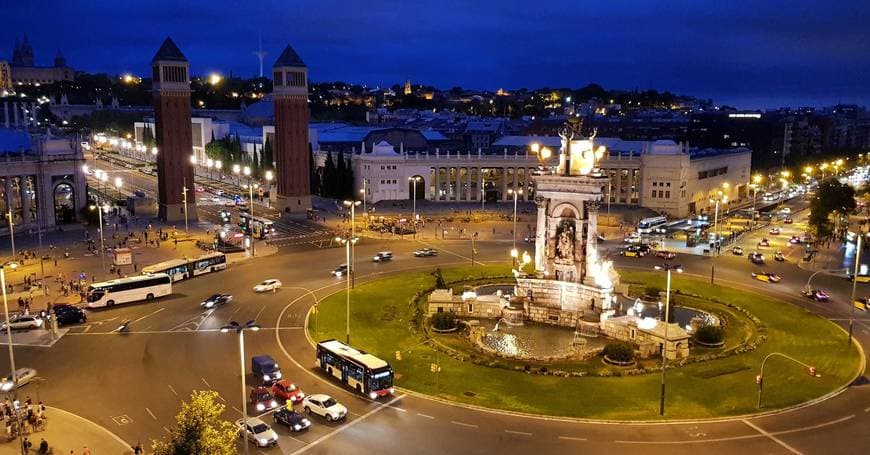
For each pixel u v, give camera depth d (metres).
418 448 60.41
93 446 60.88
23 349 85.56
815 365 81.00
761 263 139.12
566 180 100.50
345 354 76.00
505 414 67.62
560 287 102.00
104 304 103.94
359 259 141.38
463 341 90.94
